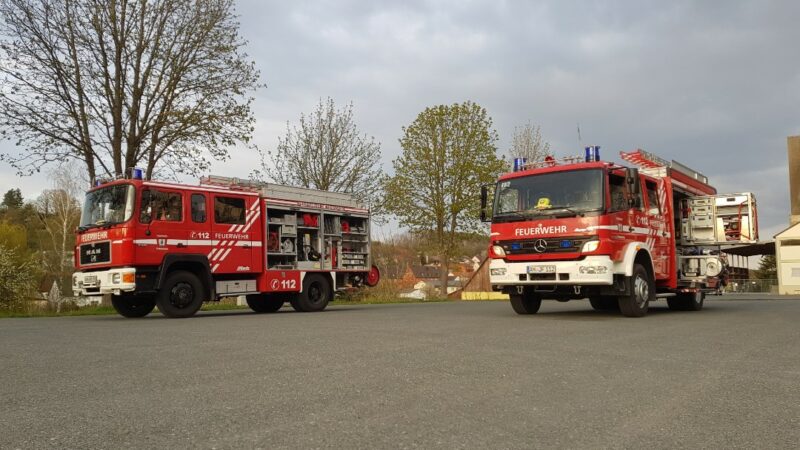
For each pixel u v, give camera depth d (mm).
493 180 36094
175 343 7684
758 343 7750
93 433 3648
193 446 3396
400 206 36406
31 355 6691
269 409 4195
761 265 64500
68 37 20094
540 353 6715
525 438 3570
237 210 14539
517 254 11797
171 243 13227
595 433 3689
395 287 31016
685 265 14289
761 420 4023
